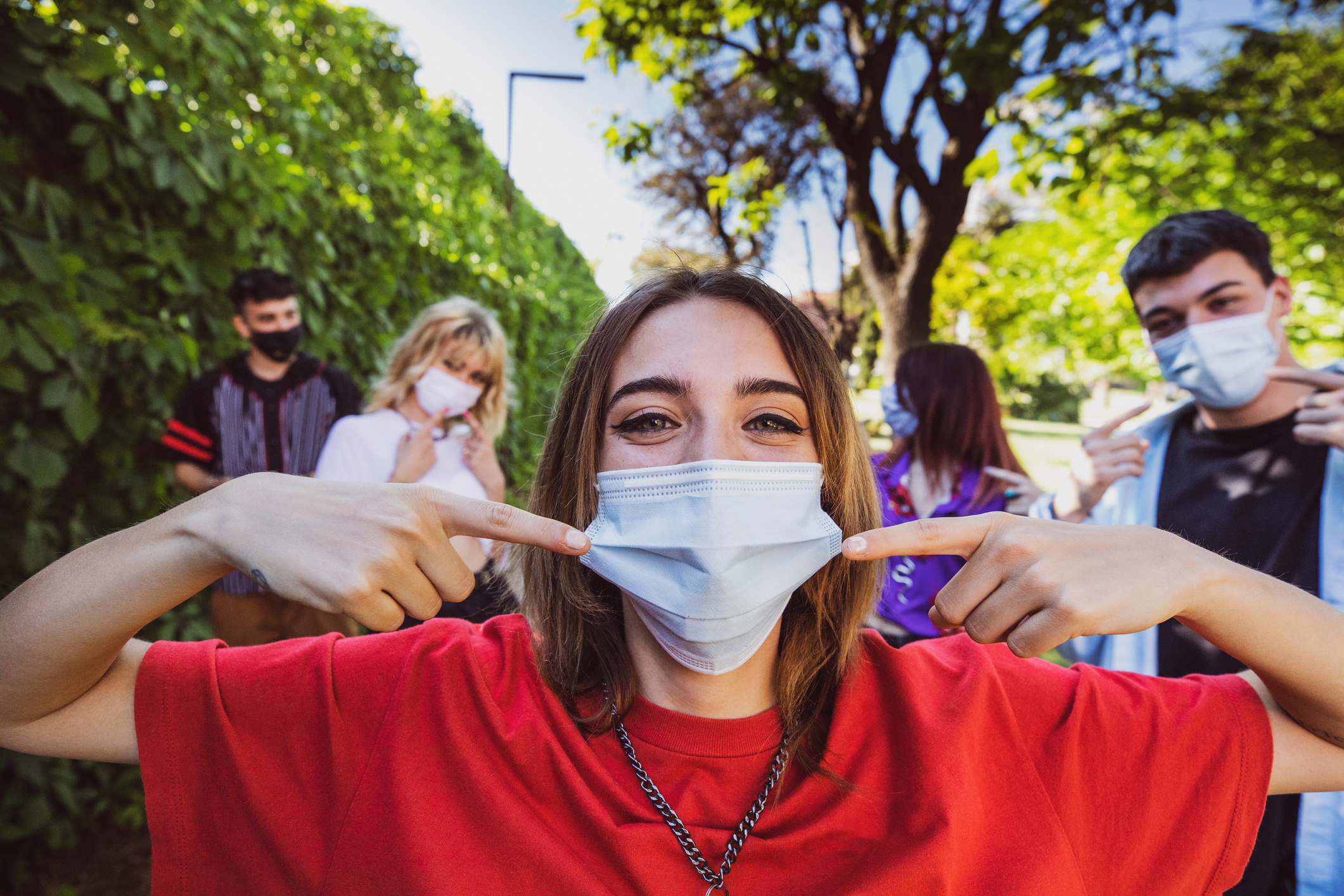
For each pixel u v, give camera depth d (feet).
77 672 2.61
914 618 6.58
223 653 3.00
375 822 2.72
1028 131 15.26
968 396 7.11
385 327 12.75
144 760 2.78
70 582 2.56
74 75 6.34
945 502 7.08
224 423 8.39
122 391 7.52
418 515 2.48
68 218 6.85
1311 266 21.74
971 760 2.90
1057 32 13.33
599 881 2.69
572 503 3.41
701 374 3.02
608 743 3.09
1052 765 2.94
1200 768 2.93
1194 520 5.95
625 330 3.18
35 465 6.32
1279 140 18.75
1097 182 17.38
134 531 2.63
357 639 3.18
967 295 29.76
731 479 2.85
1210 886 2.91
